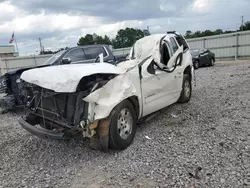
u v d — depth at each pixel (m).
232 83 9.46
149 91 4.76
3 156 4.23
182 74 6.33
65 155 4.08
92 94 3.58
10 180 3.39
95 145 4.00
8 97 7.55
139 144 4.23
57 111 3.99
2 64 25.88
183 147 3.94
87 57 9.23
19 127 5.99
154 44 5.81
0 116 7.48
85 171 3.48
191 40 28.16
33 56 26.75
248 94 7.16
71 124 3.79
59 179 3.33
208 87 9.14
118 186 3.03
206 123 5.00
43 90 4.15
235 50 24.72
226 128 4.56
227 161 3.35
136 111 4.46
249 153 3.51
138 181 3.09
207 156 3.55
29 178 3.41
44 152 4.27
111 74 3.93
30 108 4.57
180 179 3.04
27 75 4.21
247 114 5.26
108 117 3.77
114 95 3.82
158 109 5.26
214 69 16.55
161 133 4.69
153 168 3.37
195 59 17.94
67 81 3.54
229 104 6.25
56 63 8.48
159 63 5.30
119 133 3.94
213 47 26.45
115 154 3.92
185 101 6.80
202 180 2.97
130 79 4.20
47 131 3.80
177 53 6.01
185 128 4.83
